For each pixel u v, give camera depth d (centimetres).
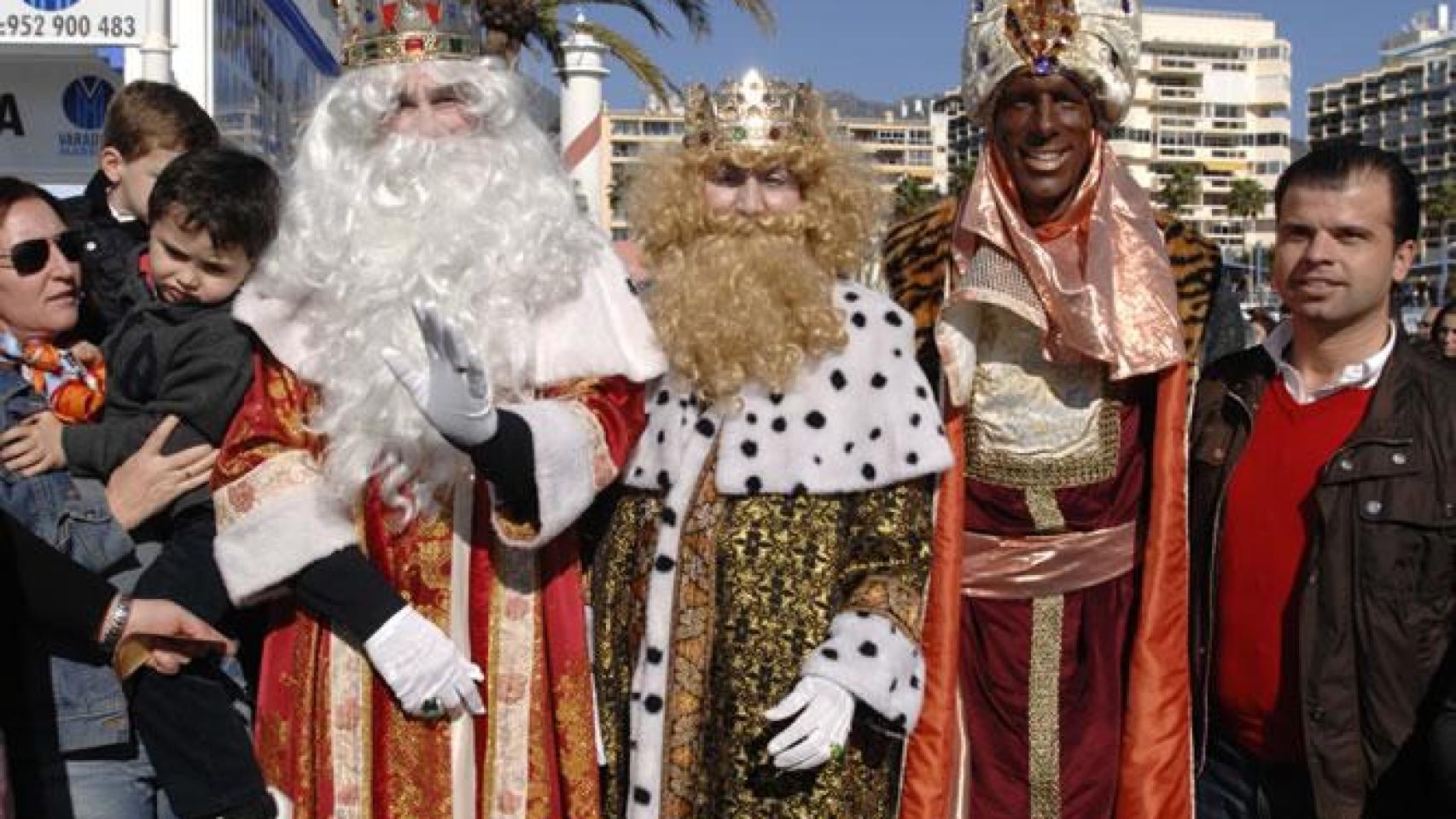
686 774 265
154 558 279
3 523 254
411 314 246
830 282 285
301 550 246
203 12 661
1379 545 284
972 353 333
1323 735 291
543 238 257
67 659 274
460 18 266
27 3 616
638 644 271
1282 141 12075
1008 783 337
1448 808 282
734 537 267
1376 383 295
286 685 259
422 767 252
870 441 273
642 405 268
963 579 339
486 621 258
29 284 282
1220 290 352
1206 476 319
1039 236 331
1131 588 336
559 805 260
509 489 238
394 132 261
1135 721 324
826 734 249
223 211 272
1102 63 320
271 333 255
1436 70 12975
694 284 274
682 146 290
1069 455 331
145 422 274
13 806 265
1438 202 8306
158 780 282
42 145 723
